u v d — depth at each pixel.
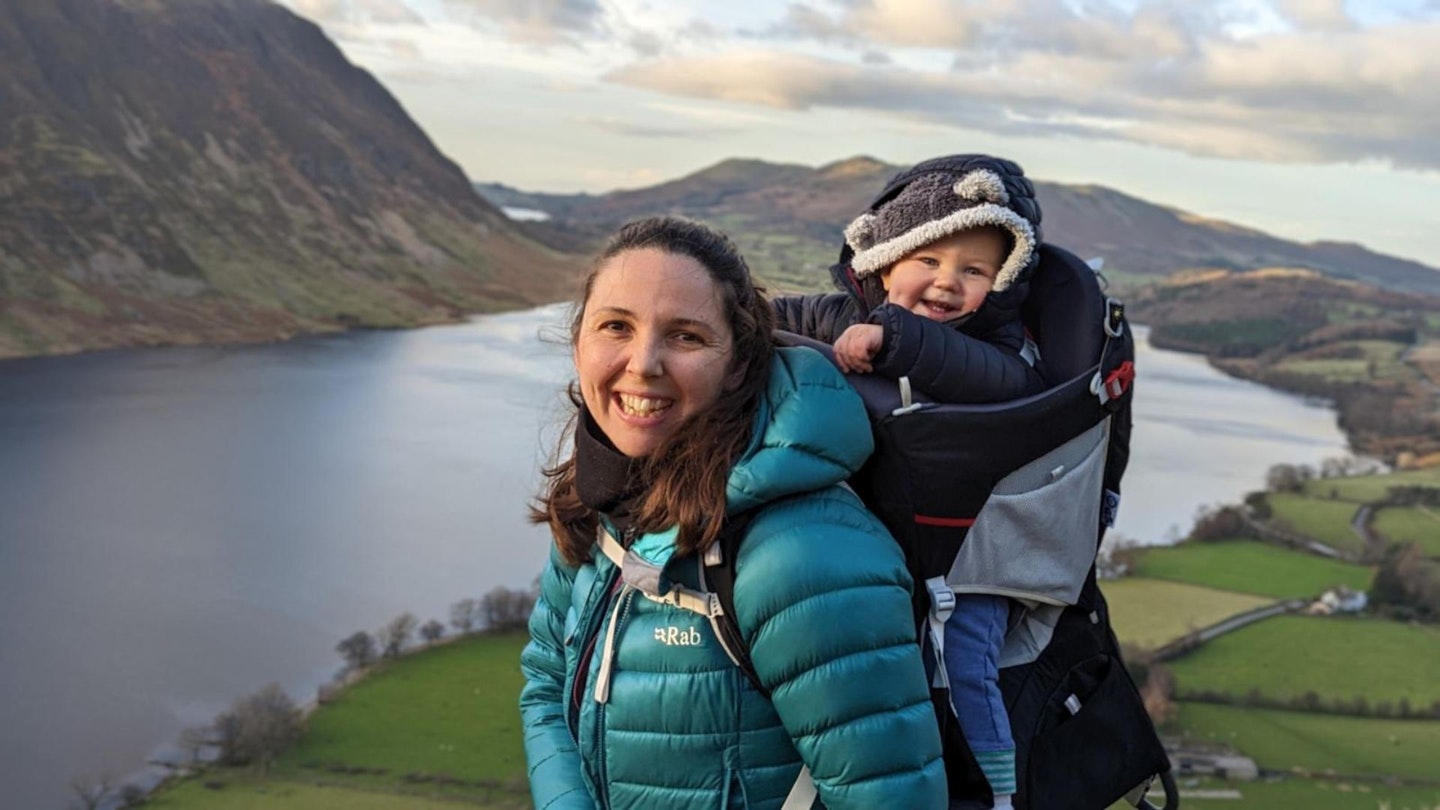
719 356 2.02
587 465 2.13
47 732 37.81
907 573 2.04
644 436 2.04
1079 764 2.39
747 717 2.03
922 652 2.16
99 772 35.88
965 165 2.40
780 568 1.92
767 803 2.05
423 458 76.06
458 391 99.56
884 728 1.91
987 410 2.10
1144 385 146.12
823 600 1.91
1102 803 2.42
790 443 1.94
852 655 1.91
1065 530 2.25
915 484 2.12
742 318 2.04
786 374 2.02
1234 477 96.31
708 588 2.00
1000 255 2.38
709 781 2.05
